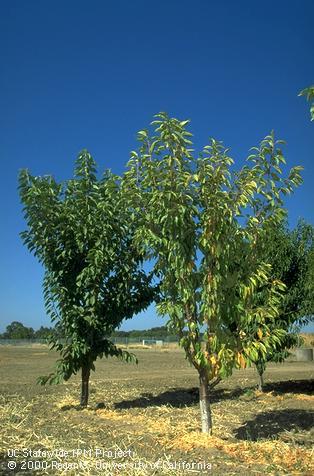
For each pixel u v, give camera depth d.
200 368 8.69
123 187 8.72
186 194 8.28
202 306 8.17
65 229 12.05
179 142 8.16
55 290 12.05
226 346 8.20
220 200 8.09
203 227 8.20
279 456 7.64
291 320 14.64
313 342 35.88
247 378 19.95
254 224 8.40
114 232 11.95
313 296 14.38
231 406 12.46
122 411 11.75
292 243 14.90
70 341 12.28
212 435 8.82
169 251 8.33
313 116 6.07
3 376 21.98
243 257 8.52
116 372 24.14
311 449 8.06
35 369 26.70
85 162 12.12
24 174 11.95
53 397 14.35
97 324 12.06
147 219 8.56
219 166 8.20
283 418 10.71
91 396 14.65
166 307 8.36
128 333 101.12
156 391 15.81
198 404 13.01
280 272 14.38
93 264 11.69
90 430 9.53
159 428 9.68
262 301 10.37
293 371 24.33
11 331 118.00
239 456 7.67
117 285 12.14
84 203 11.99
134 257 12.10
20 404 12.69
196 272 8.34
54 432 9.33
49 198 11.96
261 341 8.36
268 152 8.16
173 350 55.84
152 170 8.34
